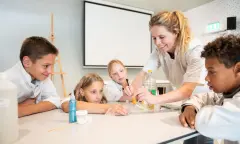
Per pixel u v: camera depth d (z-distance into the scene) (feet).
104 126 2.31
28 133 2.03
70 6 8.83
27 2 7.85
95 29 9.17
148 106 3.43
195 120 2.18
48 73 3.22
